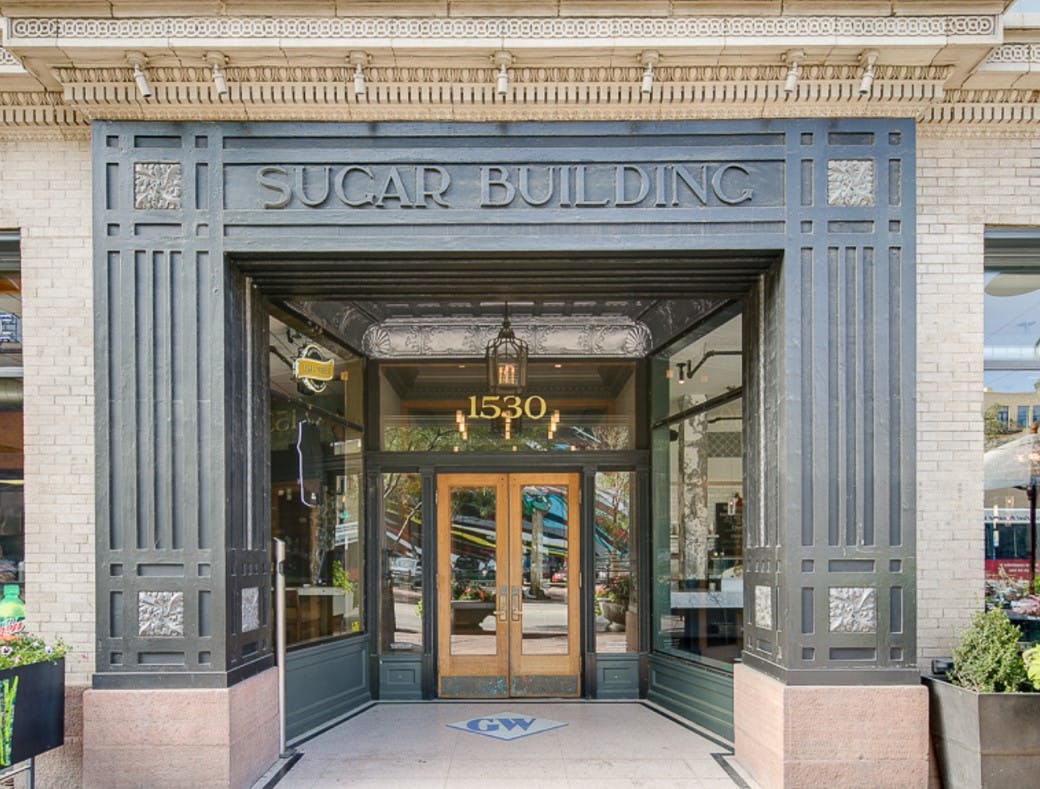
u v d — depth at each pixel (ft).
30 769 17.30
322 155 19.08
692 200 19.11
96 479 18.76
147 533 18.74
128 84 18.52
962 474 19.94
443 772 20.89
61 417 19.99
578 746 23.22
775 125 19.12
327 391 27.37
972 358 20.11
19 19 17.78
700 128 19.16
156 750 18.17
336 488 27.89
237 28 17.87
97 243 18.94
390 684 29.25
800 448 18.79
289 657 24.03
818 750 18.26
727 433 24.63
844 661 18.56
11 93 19.67
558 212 19.07
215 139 19.07
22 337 20.33
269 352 22.70
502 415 30.32
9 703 16.52
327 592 27.02
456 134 19.15
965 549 19.84
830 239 18.98
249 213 19.01
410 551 29.96
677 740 23.82
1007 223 20.35
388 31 17.89
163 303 18.98
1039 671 17.03
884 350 18.90
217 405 18.90
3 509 20.51
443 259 19.70
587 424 30.37
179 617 18.58
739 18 17.92
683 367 27.89
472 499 30.25
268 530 21.65
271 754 21.13
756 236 18.99
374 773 20.80
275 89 18.60
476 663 29.66
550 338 30.30
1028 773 17.06
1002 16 18.21
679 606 27.68
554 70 18.47
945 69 18.48
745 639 21.56
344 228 19.10
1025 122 20.24
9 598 20.34
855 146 19.07
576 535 30.04
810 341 18.95
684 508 27.55
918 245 20.21
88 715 18.20
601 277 21.25
